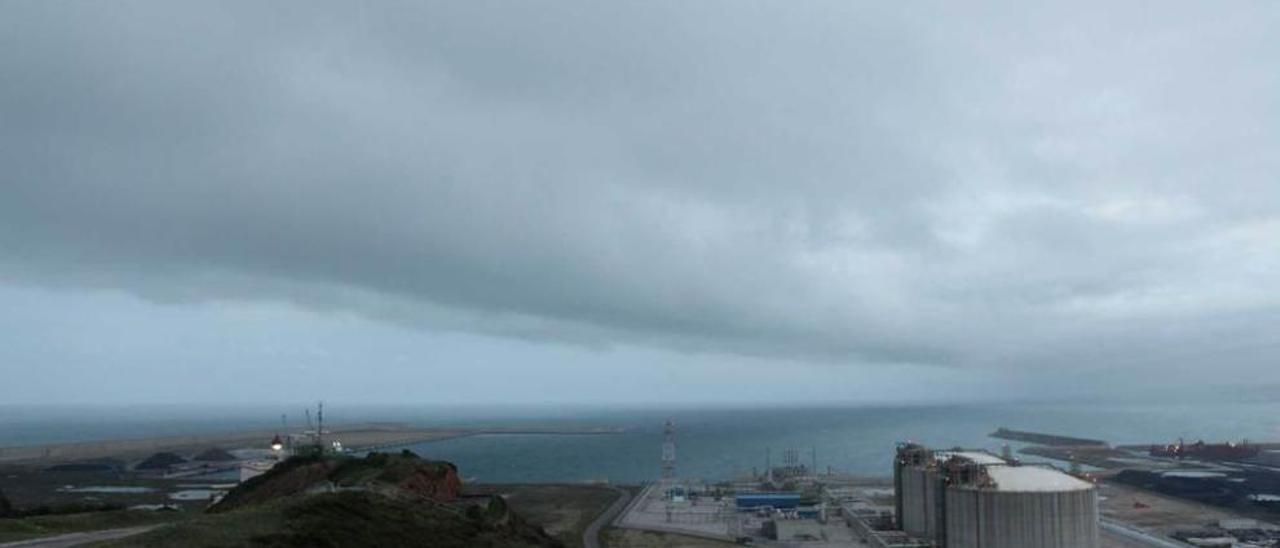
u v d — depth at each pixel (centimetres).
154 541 5638
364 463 11819
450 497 11100
